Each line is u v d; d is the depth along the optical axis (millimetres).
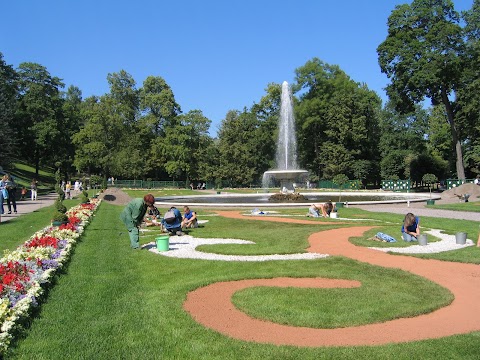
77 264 10484
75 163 73438
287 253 12344
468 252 12375
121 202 38312
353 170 68938
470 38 50438
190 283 8852
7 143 51531
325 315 6984
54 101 76250
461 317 7070
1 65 68312
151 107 84188
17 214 23312
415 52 49312
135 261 11133
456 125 56281
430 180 57906
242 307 7395
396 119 69750
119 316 6824
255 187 82438
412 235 14383
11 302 6527
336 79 73188
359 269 10281
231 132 82938
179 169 79125
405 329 6473
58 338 5938
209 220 21625
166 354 5469
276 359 5336
